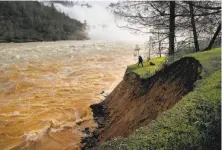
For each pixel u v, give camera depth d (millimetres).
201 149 3859
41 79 28125
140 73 13359
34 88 23891
